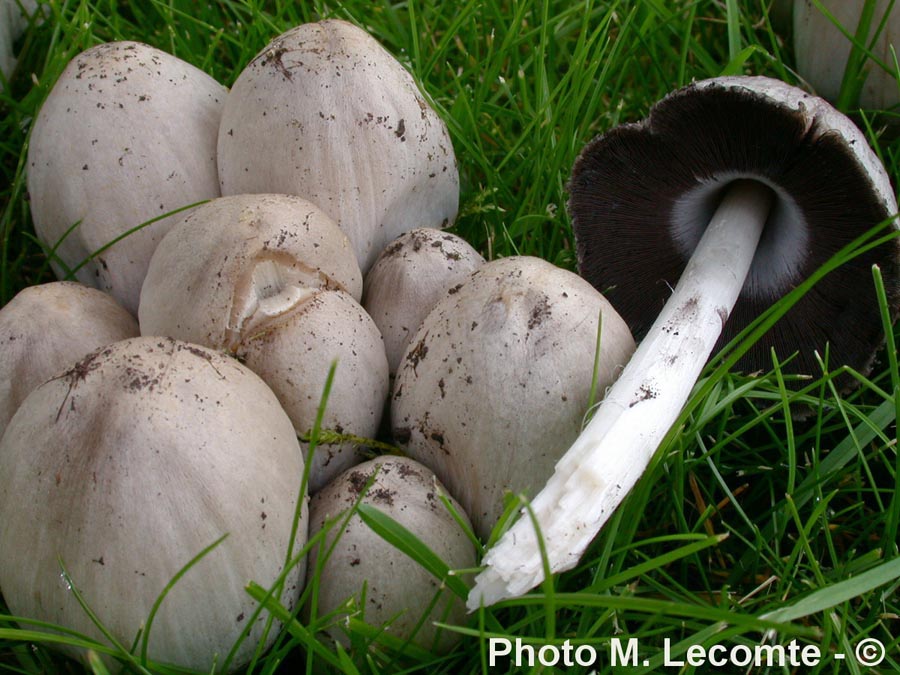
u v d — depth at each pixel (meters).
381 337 0.27
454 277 0.27
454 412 0.24
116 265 0.28
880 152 0.33
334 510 0.24
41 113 0.29
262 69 0.28
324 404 0.21
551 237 0.34
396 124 0.28
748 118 0.26
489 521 0.25
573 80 0.35
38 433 0.22
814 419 0.30
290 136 0.27
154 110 0.28
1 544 0.22
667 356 0.26
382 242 0.29
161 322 0.25
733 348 0.32
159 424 0.22
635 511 0.25
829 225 0.28
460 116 0.36
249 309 0.25
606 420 0.24
